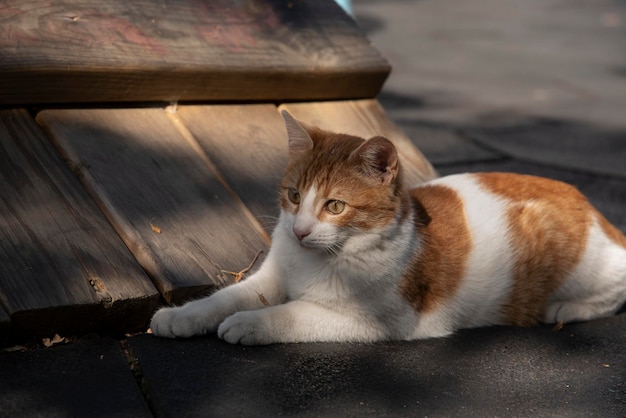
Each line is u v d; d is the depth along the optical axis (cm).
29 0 388
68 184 354
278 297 345
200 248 354
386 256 330
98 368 288
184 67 409
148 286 323
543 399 300
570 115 828
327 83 471
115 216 351
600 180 623
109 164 373
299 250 336
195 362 299
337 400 285
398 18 1282
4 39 366
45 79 373
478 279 359
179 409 269
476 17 1332
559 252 377
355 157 325
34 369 282
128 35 405
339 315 334
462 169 619
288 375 298
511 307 373
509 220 372
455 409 288
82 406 266
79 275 314
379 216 327
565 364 331
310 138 341
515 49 1130
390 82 920
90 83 388
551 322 380
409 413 282
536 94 908
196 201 377
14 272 304
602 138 748
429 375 312
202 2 446
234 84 434
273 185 409
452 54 1077
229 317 317
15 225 323
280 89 455
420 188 379
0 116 368
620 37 1239
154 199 368
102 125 392
